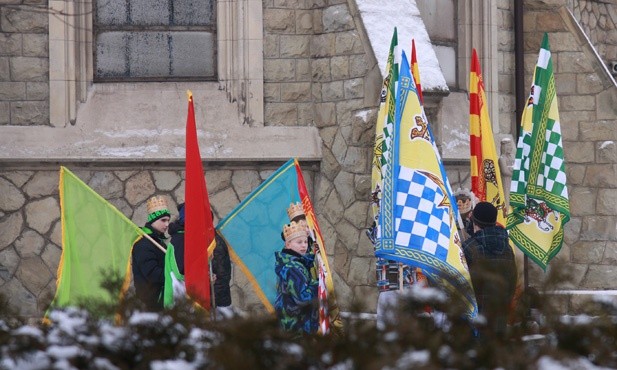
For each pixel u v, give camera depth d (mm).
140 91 27125
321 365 8078
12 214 26391
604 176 31406
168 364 8047
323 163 27156
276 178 20422
